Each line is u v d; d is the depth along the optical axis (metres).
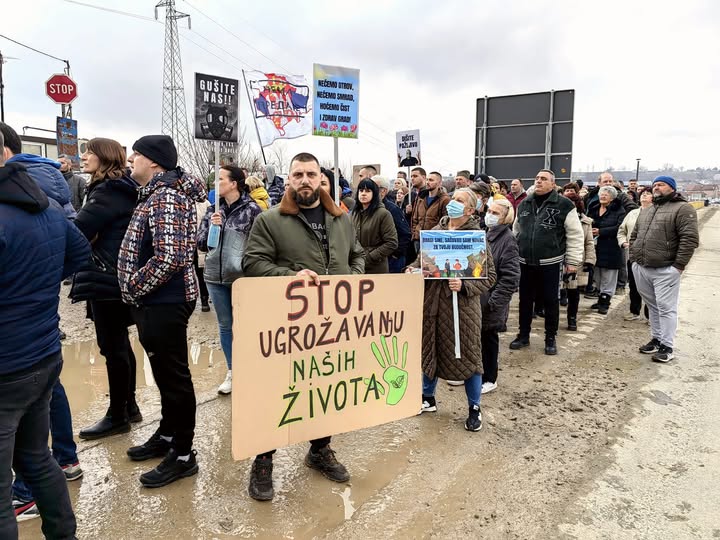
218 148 4.38
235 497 2.86
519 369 5.12
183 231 2.72
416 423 3.90
